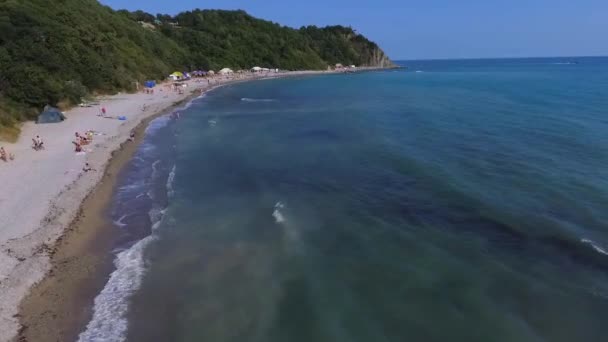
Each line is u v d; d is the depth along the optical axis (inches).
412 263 603.2
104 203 837.2
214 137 1449.3
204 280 572.7
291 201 848.3
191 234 708.0
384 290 542.0
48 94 1579.7
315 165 1092.5
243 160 1155.9
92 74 2128.4
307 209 806.5
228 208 818.8
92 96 2048.5
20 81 1489.9
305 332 469.7
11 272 556.1
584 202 779.4
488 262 598.9
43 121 1441.9
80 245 663.8
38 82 1542.8
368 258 619.2
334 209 802.8
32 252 613.9
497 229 695.7
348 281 562.6
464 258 613.3
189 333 471.8
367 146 1268.5
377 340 453.4
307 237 690.8
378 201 836.0
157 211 803.4
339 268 594.6
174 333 471.8
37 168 975.0
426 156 1121.4
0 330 457.4
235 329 478.0
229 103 2394.2
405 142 1296.8
